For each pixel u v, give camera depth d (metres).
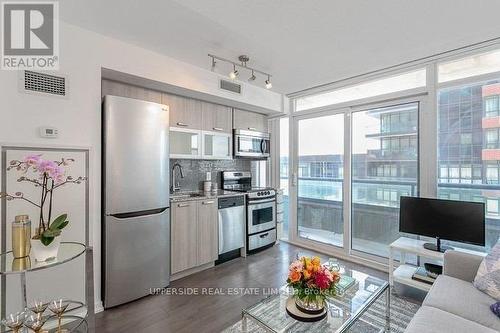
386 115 3.08
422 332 1.25
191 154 3.24
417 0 1.73
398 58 2.67
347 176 3.40
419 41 2.31
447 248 2.32
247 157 4.00
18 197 1.70
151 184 2.45
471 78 2.41
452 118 2.57
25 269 1.43
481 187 2.41
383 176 3.10
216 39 2.30
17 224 1.55
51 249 1.58
